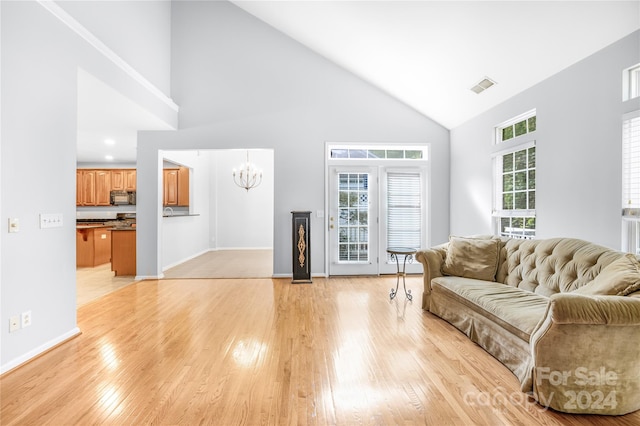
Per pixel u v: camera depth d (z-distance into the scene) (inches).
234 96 220.1
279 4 186.9
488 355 103.5
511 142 162.7
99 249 268.8
